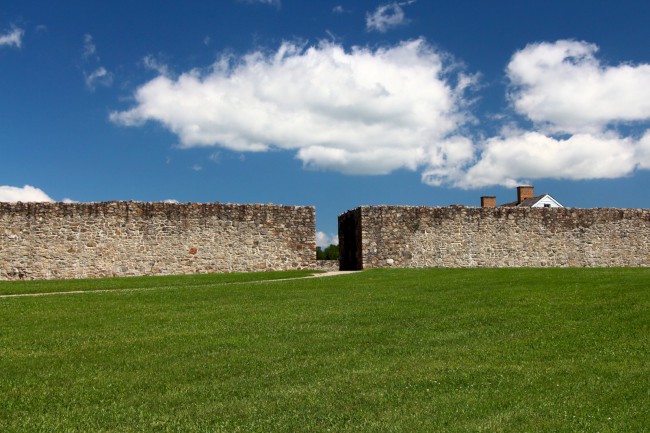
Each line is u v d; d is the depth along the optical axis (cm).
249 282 2681
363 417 859
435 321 1548
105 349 1284
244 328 1496
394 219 3556
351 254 3741
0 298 2112
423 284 2409
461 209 3656
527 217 3750
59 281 2836
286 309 1791
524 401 916
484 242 3669
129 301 2009
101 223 3173
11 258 3036
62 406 921
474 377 1042
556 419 842
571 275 2641
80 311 1791
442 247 3603
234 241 3378
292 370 1105
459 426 818
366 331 1438
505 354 1200
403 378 1041
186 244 3294
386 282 2536
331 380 1038
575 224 3825
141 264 3212
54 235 3103
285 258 3462
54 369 1130
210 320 1616
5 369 1128
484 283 2377
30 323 1589
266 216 3450
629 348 1220
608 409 880
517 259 3706
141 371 1112
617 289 2009
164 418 866
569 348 1233
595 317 1536
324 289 2309
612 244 3875
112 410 901
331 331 1446
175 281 2752
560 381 1012
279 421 848
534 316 1577
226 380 1051
